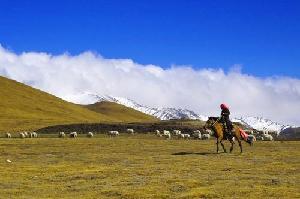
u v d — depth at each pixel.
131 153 46.03
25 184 27.23
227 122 44.69
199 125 118.38
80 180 28.28
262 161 36.94
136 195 22.97
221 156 41.50
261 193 22.77
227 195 22.48
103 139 78.00
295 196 21.97
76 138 86.06
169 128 116.12
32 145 58.81
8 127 168.50
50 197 23.08
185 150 49.81
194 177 28.23
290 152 46.16
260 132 113.69
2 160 40.41
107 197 22.78
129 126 121.06
